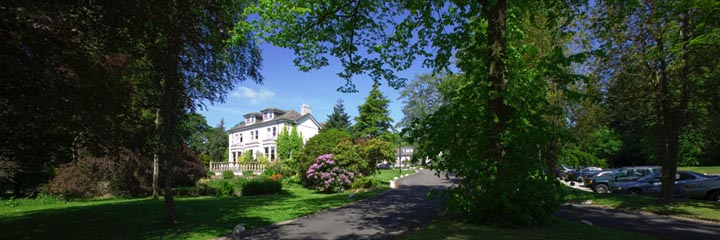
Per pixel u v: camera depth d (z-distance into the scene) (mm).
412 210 12078
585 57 7570
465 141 7773
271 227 9453
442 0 10312
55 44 6379
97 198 18375
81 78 6910
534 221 7285
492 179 7477
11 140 7156
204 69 11719
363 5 10891
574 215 11578
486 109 7809
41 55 6285
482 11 8094
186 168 22453
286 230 8938
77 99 6770
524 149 7180
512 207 7043
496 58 7598
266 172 33469
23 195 18656
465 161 7586
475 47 8055
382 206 13180
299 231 8766
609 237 6402
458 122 7723
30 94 6238
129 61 9531
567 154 8289
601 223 9953
